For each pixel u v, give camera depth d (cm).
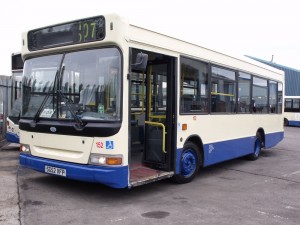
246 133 1023
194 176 777
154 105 725
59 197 623
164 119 707
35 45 666
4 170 837
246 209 592
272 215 565
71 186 697
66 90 611
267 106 1186
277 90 1279
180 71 708
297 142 1777
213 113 834
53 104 624
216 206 603
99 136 561
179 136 707
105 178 554
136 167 710
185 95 727
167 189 708
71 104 601
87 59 595
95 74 584
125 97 568
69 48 613
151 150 719
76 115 591
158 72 723
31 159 652
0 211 541
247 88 1025
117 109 564
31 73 673
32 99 662
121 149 562
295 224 526
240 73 977
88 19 590
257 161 1121
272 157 1223
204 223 515
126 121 570
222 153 880
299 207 613
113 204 593
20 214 529
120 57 565
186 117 727
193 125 754
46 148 636
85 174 569
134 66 576
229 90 914
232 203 625
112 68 570
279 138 1308
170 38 679
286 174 909
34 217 518
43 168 631
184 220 525
